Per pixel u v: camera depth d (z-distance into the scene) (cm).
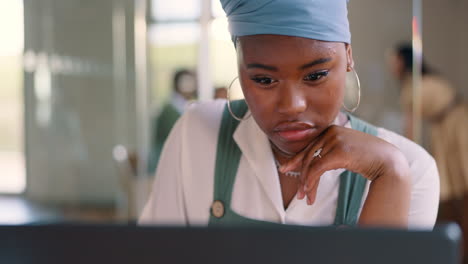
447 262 37
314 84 67
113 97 570
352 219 83
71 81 592
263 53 65
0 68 612
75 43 584
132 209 414
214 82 459
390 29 206
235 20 68
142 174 419
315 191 74
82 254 40
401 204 71
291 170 77
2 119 627
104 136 585
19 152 632
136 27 529
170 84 500
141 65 528
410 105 211
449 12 469
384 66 209
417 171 83
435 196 85
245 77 69
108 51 567
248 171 87
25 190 626
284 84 67
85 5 576
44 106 609
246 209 87
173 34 495
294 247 38
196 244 39
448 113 332
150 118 531
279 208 84
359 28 208
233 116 87
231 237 39
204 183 91
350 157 72
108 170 589
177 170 95
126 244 40
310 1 63
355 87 84
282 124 70
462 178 321
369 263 38
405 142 86
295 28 63
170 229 39
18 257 40
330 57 66
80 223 41
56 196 610
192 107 96
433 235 37
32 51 605
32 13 598
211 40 461
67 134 601
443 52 473
